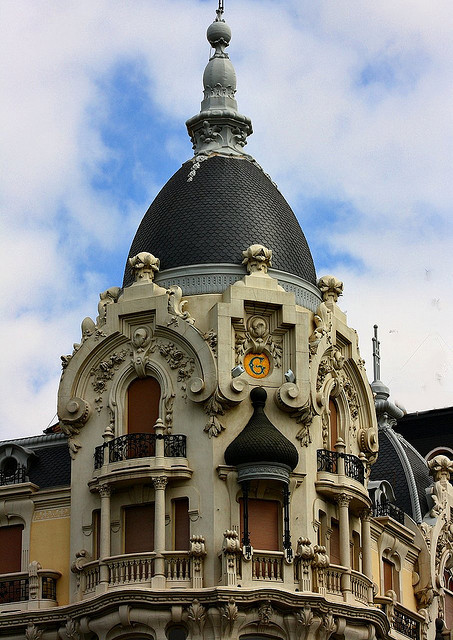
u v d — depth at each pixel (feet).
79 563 216.33
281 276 227.81
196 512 212.64
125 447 216.74
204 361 216.74
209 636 206.90
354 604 216.13
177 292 221.25
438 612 248.73
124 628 208.54
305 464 217.56
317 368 223.10
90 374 223.92
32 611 215.92
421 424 284.82
